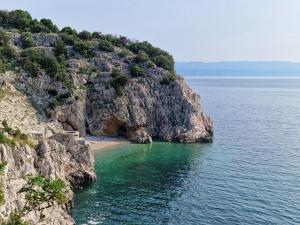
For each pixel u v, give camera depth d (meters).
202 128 129.62
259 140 128.00
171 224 61.19
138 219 63.06
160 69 141.00
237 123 167.12
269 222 61.31
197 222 61.81
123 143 120.06
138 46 163.88
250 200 70.75
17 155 55.56
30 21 161.62
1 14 159.50
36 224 51.62
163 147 116.81
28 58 121.94
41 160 63.28
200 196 73.50
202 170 91.38
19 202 50.50
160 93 134.75
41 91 117.25
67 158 76.94
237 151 111.31
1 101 104.44
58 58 132.00
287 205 68.12
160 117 131.12
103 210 66.56
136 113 126.62
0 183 47.88
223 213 65.12
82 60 136.38
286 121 175.12
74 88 122.00
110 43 152.88
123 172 89.69
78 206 68.00
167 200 71.62
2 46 128.12
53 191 46.75
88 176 79.12
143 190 77.25
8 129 67.12
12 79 115.31
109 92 127.06
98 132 124.69
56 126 112.06
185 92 137.12
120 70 137.12
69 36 150.38
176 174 88.38
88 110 125.25
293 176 85.44
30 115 107.12
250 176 85.62
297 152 110.06
